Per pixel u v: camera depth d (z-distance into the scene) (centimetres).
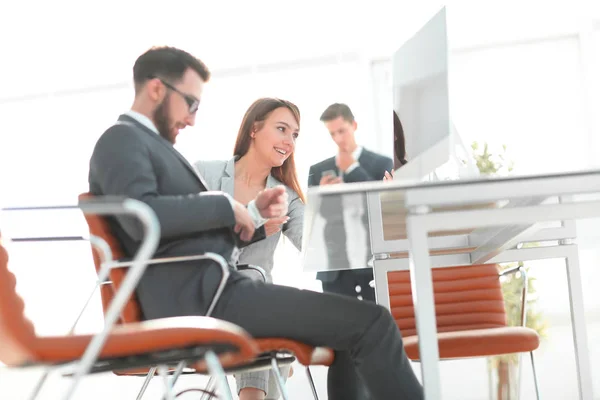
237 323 194
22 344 146
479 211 161
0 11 744
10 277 157
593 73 676
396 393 194
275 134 330
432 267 314
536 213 162
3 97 756
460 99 691
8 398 584
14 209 194
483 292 337
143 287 199
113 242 198
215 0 722
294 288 197
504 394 405
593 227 281
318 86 710
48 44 750
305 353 196
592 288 661
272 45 715
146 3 736
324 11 708
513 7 683
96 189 204
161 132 223
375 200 188
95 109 750
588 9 675
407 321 327
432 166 208
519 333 290
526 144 685
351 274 386
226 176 336
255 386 311
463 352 284
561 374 514
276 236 329
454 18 689
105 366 178
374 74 704
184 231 196
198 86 226
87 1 740
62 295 700
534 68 686
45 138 755
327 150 696
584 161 680
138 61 223
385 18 700
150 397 553
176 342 150
